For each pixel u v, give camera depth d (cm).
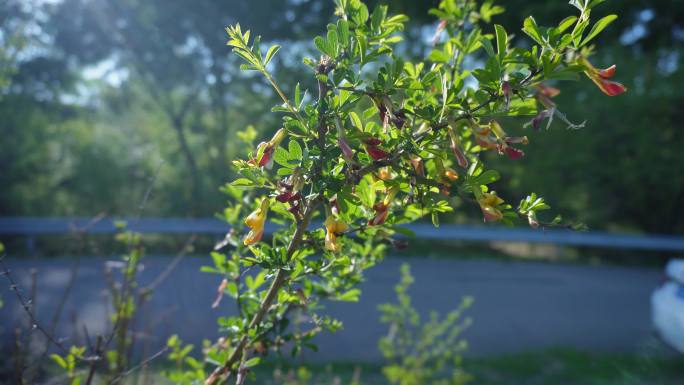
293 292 182
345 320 623
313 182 150
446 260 1129
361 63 152
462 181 158
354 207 168
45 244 1045
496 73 141
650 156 1247
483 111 153
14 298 559
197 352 471
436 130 152
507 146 151
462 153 146
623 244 1236
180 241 1076
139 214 262
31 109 1430
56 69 1463
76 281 750
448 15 209
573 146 1243
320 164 149
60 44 1394
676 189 1276
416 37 1120
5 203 1398
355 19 162
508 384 448
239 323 187
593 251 1342
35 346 338
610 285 940
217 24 1302
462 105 150
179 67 1403
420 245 1269
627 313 739
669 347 538
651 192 1317
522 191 1306
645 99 1217
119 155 1568
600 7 1251
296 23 1285
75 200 1499
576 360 508
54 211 1452
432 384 430
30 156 1382
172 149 1508
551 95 157
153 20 1316
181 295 675
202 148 1496
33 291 225
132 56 1408
